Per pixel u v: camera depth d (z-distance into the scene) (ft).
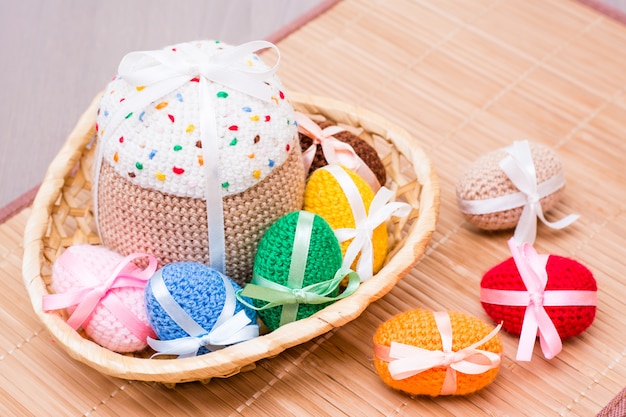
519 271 2.42
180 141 2.31
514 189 2.58
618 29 3.14
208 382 2.41
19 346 2.48
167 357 2.43
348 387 2.42
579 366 2.45
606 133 2.89
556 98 2.97
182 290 2.30
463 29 3.14
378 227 2.46
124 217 2.39
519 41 3.11
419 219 2.44
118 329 2.35
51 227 2.52
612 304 2.55
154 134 2.31
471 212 2.61
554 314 2.41
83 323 2.37
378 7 3.19
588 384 2.42
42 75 3.16
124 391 2.41
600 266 2.62
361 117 2.64
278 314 2.36
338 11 3.18
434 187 2.50
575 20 3.16
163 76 2.34
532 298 2.40
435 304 2.56
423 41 3.11
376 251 2.45
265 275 2.35
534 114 2.93
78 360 2.33
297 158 2.44
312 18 3.16
